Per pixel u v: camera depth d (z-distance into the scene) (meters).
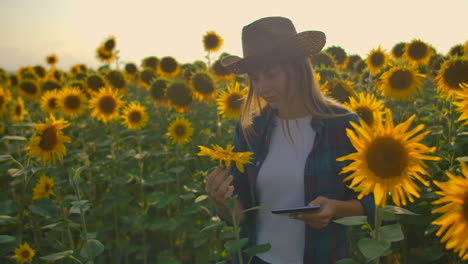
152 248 4.65
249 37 2.20
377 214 1.60
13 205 3.25
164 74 9.59
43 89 10.02
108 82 7.82
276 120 2.35
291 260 2.23
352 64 9.17
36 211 3.09
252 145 2.36
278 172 2.23
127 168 5.56
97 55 9.55
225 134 5.85
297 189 2.20
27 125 4.45
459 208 1.24
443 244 3.26
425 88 7.00
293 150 2.24
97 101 5.42
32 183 4.53
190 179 5.07
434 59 7.36
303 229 2.21
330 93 3.95
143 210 4.71
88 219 4.64
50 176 4.62
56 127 3.76
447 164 3.72
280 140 2.30
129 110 5.29
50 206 3.18
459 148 3.45
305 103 2.18
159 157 5.99
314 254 2.14
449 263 3.24
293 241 2.23
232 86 5.24
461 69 3.71
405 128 1.45
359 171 1.51
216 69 7.96
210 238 4.09
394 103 5.52
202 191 3.81
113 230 4.86
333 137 2.15
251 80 2.36
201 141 5.89
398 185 1.47
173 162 5.45
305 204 2.15
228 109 5.19
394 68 4.77
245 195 2.38
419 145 1.42
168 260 2.17
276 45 2.04
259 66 2.08
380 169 1.47
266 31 2.15
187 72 7.73
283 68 2.12
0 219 2.70
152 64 10.70
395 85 4.76
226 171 2.07
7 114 6.87
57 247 3.68
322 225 1.88
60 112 6.25
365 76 6.27
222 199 2.05
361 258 3.09
